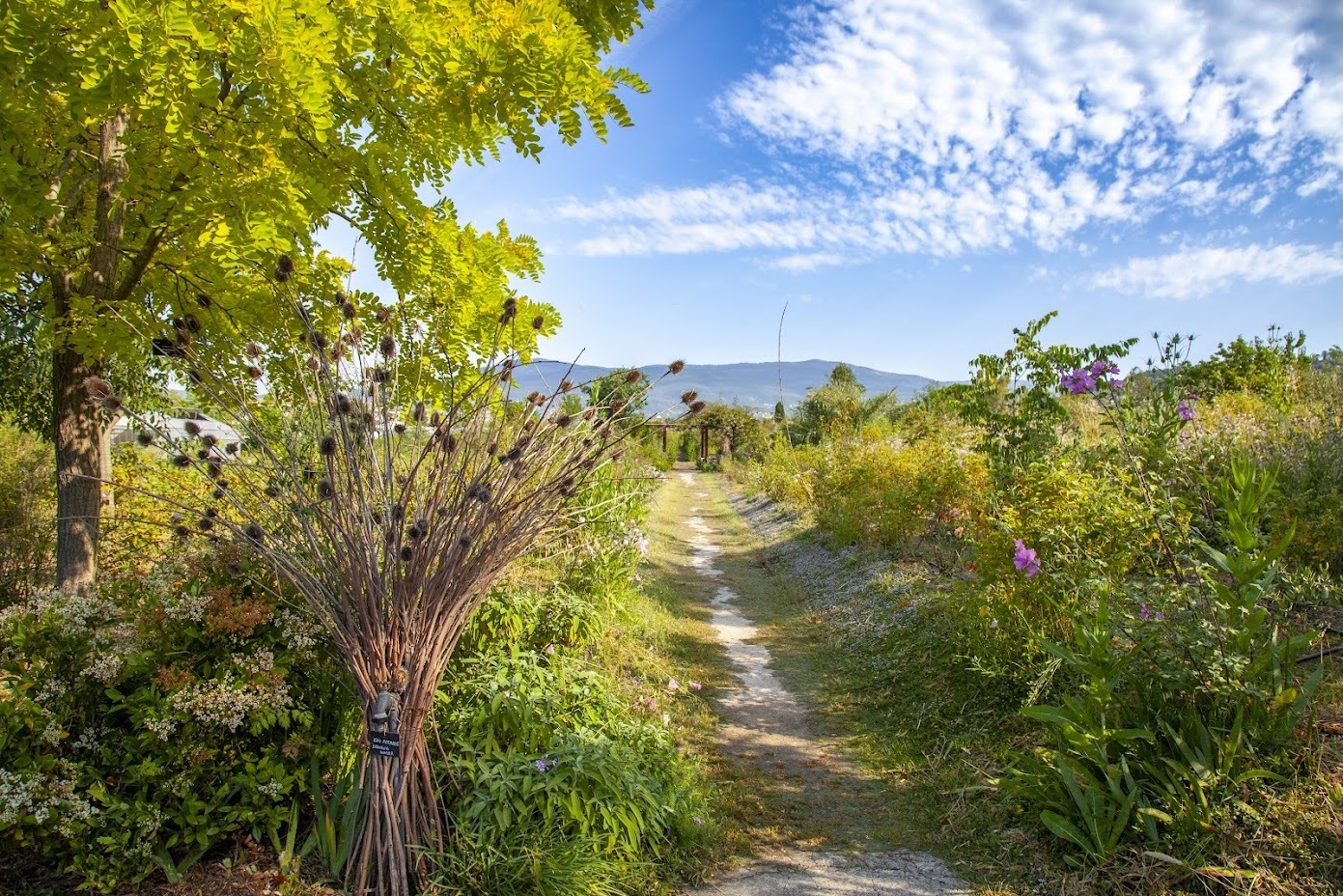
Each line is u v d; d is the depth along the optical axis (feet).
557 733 12.28
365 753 9.89
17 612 9.80
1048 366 20.27
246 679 9.94
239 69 9.76
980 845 11.75
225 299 12.37
